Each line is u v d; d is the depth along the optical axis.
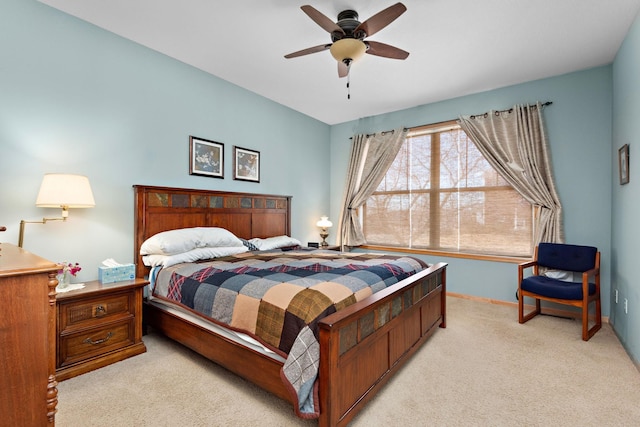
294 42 2.73
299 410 1.36
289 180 4.44
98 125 2.54
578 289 2.66
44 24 2.26
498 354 2.35
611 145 3.02
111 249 2.62
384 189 4.63
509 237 3.63
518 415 1.63
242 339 1.77
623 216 2.58
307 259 2.69
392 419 1.60
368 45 2.20
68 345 2.00
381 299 1.72
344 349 1.48
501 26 2.42
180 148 3.12
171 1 2.19
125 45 2.70
